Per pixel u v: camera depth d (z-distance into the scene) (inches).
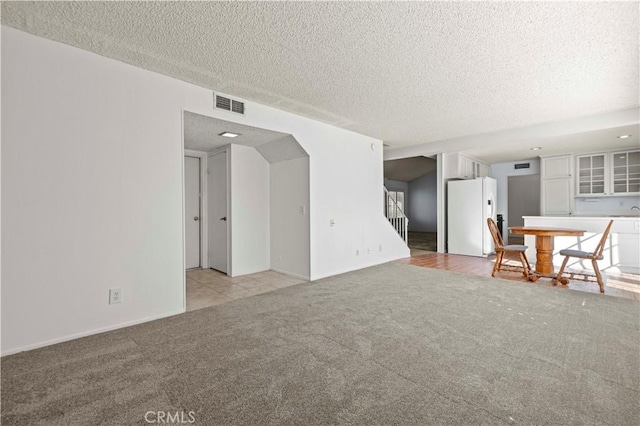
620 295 129.7
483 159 292.8
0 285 79.9
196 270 191.6
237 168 175.8
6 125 80.7
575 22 79.4
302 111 152.7
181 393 63.1
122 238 100.5
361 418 55.2
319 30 83.0
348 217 189.8
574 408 57.1
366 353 79.8
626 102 142.1
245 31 83.4
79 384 66.3
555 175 265.4
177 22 79.0
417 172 468.4
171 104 112.0
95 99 95.2
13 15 75.6
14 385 65.9
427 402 59.6
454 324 98.7
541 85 122.0
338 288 145.4
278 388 64.7
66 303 89.7
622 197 243.8
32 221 84.4
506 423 53.4
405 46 91.7
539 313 108.2
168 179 111.0
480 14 76.0
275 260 187.9
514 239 369.4
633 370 70.1
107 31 83.1
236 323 101.7
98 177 95.7
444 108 149.6
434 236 425.7
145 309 105.1
